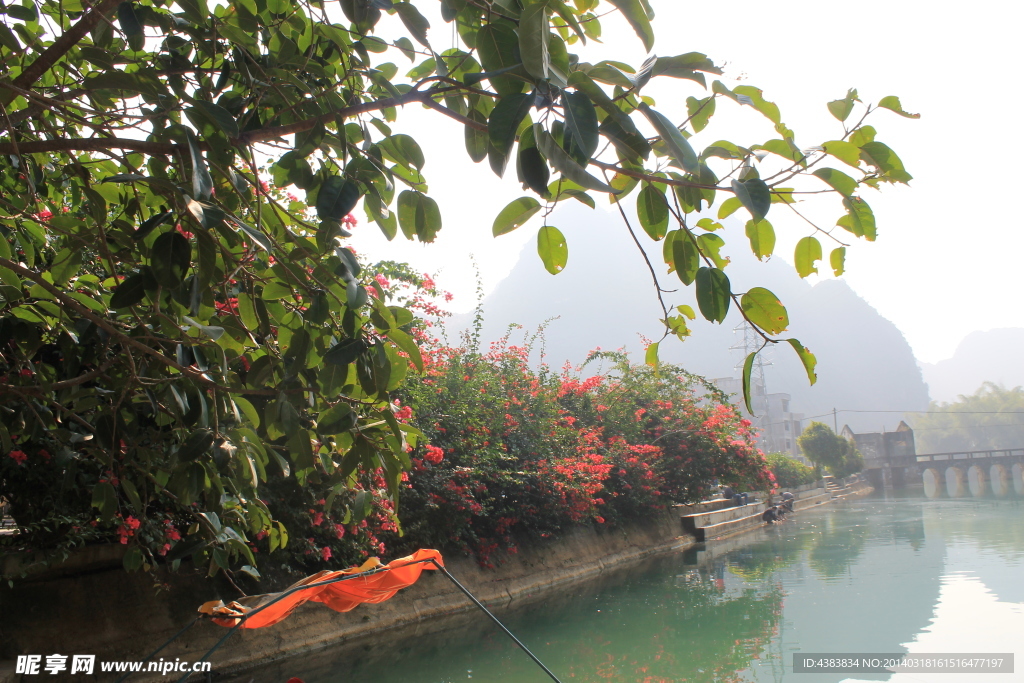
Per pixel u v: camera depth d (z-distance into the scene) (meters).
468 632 10.08
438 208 2.87
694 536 24.20
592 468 16.47
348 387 3.14
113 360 3.51
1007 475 74.94
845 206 1.95
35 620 6.88
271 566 8.98
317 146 2.75
